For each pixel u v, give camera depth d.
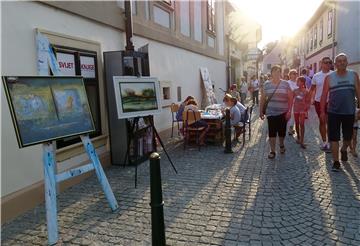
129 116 5.71
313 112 15.01
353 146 6.65
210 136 8.73
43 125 3.74
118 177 5.93
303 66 34.62
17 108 3.50
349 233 3.66
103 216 4.29
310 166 6.20
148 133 7.04
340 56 5.63
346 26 18.25
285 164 6.41
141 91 5.93
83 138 4.31
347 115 5.74
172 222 4.04
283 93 6.74
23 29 4.55
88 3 5.97
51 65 4.27
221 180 5.56
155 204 3.05
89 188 5.36
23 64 4.54
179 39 10.83
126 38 7.17
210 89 13.83
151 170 3.03
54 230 3.65
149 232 3.85
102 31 6.55
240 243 3.53
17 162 4.44
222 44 18.05
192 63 12.44
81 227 3.99
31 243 3.67
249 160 6.83
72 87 4.18
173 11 10.26
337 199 4.59
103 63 6.55
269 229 3.81
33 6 4.74
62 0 5.27
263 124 11.94
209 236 3.69
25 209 4.51
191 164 6.64
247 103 21.25
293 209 4.32
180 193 5.00
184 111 8.08
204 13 14.05
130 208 4.53
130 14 7.14
